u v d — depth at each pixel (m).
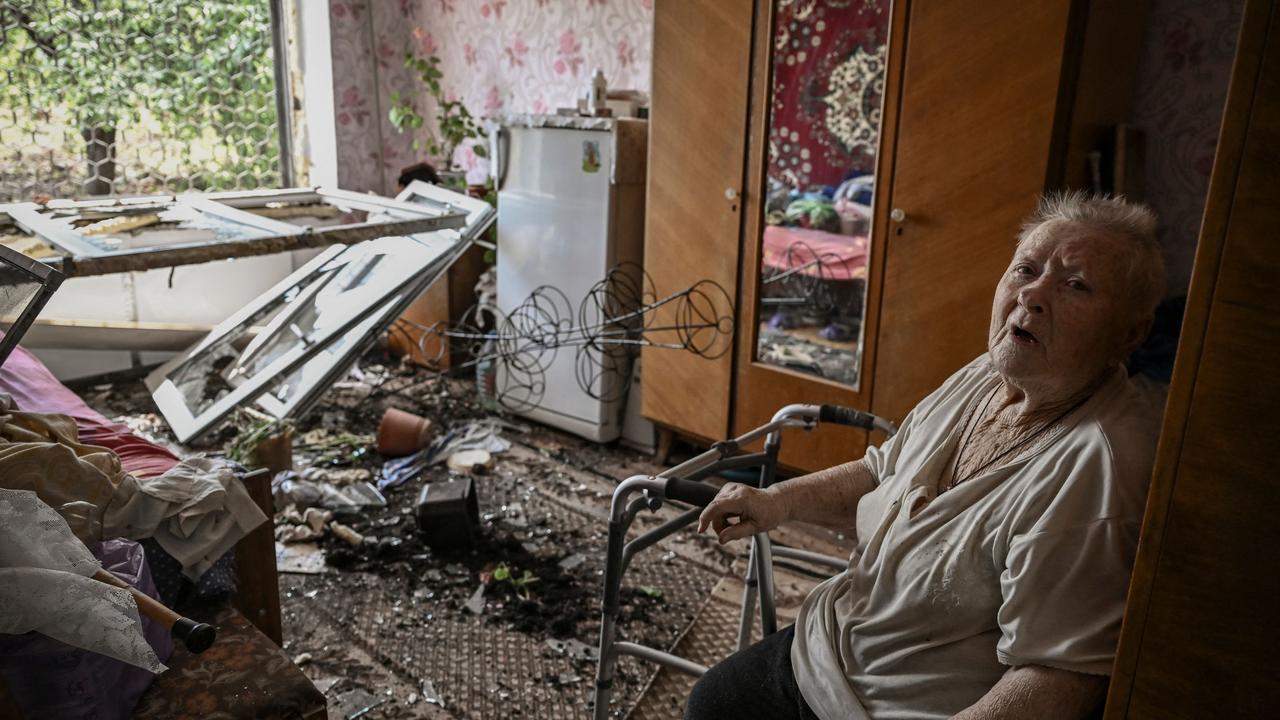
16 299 1.53
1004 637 0.91
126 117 3.91
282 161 4.50
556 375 3.41
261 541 1.70
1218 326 0.69
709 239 2.81
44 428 1.59
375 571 2.41
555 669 2.03
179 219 2.90
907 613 1.04
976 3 2.09
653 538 1.35
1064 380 0.99
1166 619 0.76
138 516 1.48
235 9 4.16
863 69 2.35
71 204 2.98
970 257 2.24
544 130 3.24
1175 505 0.74
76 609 1.10
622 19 3.68
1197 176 2.49
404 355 4.29
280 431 2.95
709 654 2.11
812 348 2.65
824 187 2.50
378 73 4.52
